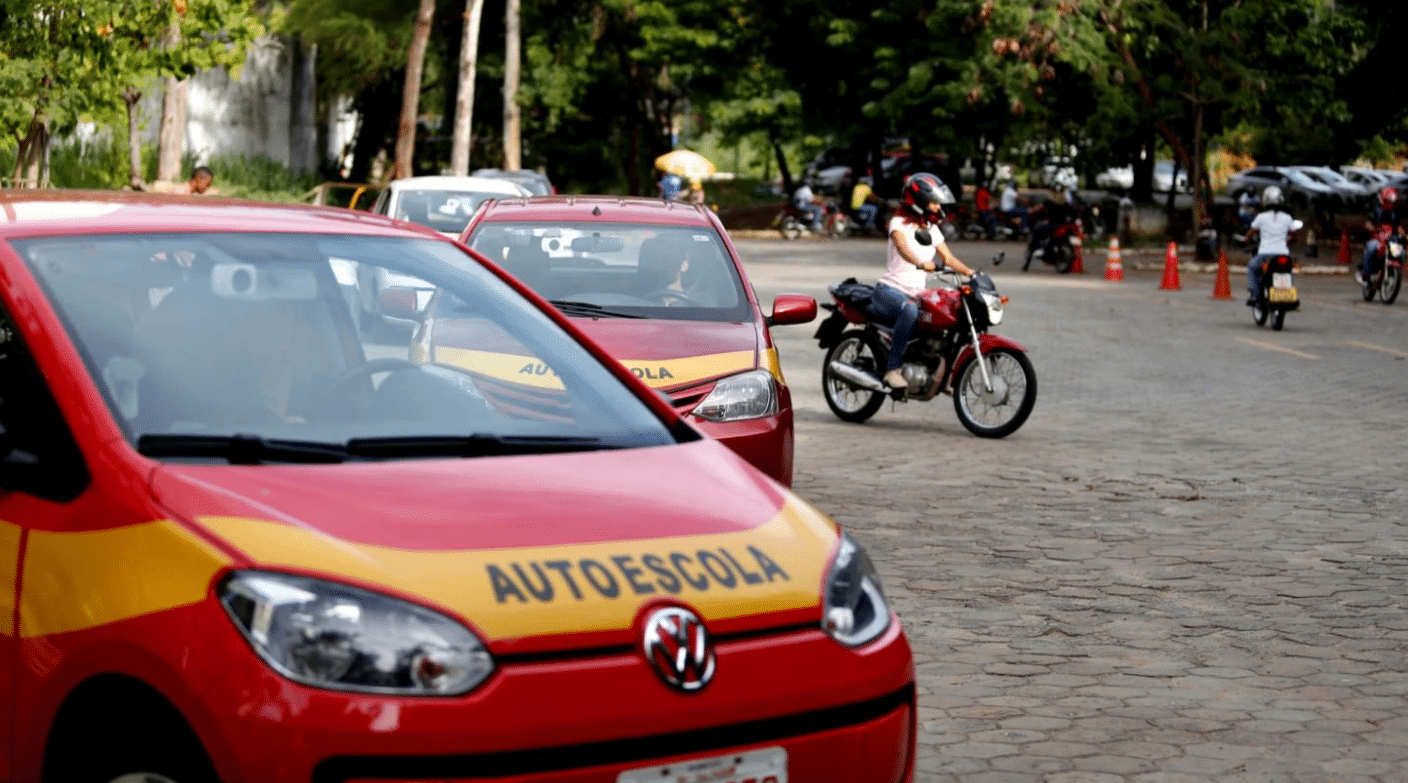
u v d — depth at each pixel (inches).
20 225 179.5
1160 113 1562.5
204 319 177.2
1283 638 301.1
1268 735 246.4
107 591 143.9
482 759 134.7
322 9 2118.6
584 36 2497.5
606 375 194.9
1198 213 1610.5
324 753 132.5
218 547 140.8
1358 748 241.1
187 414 164.1
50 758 151.3
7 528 156.7
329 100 2306.8
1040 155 2369.6
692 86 2426.2
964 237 2169.0
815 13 2212.1
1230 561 363.3
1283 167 2600.9
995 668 278.4
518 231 419.2
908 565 352.5
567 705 137.0
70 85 802.8
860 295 557.3
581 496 157.9
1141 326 967.6
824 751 148.8
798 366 732.7
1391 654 291.6
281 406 171.2
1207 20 1558.8
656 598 144.3
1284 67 1578.5
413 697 134.0
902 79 2082.9
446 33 2400.3
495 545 145.6
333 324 186.9
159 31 864.9
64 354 162.7
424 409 179.2
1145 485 455.5
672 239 418.0
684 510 159.2
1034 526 397.1
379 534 144.3
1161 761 234.1
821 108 2340.1
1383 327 981.8
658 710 140.1
